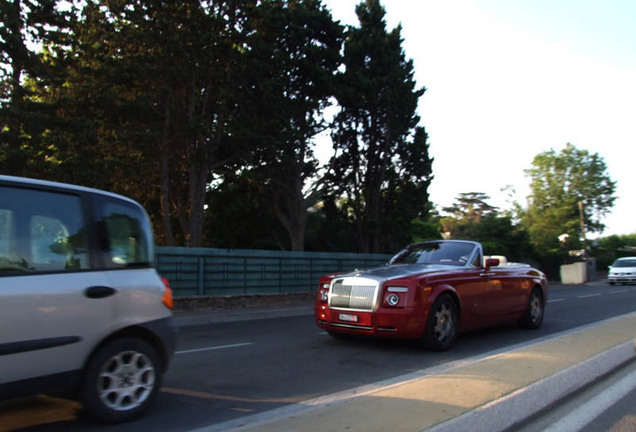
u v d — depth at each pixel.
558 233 47.16
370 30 26.11
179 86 19.67
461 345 8.33
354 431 3.77
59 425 4.24
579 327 10.63
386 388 5.07
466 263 8.63
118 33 18.17
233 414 4.60
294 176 25.11
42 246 4.02
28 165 14.95
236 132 20.02
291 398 5.17
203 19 18.61
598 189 49.00
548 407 4.77
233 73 20.00
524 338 9.12
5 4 14.56
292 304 17.61
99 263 4.32
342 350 7.93
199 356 7.56
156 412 4.64
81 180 15.78
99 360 4.14
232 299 15.73
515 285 9.49
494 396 4.70
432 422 3.98
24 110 15.35
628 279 32.56
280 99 21.38
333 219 27.61
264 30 20.58
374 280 7.51
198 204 20.84
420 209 27.56
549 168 50.84
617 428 4.34
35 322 3.79
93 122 17.67
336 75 23.95
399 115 25.89
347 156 26.56
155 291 4.64
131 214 4.74
